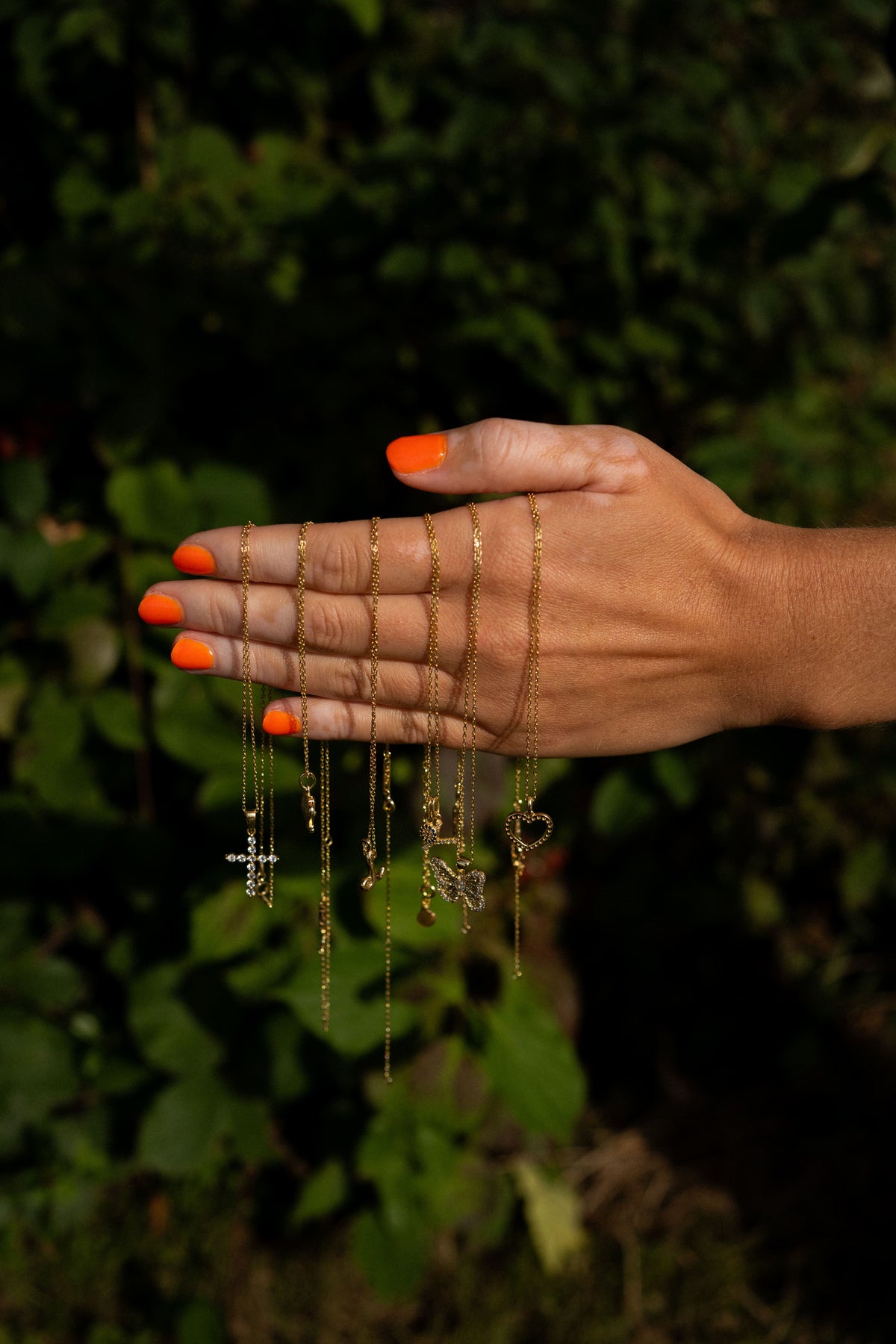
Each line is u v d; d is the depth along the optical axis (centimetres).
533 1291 206
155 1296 201
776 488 228
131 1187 219
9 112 178
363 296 184
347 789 170
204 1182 217
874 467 250
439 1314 202
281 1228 213
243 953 167
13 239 185
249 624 99
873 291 201
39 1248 208
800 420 225
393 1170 175
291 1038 181
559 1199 216
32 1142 206
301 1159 211
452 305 181
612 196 182
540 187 182
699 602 97
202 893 164
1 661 177
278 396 182
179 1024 181
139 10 162
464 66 171
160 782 199
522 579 94
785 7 195
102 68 173
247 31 181
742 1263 212
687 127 174
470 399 191
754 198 186
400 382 190
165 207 169
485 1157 210
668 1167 232
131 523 162
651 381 205
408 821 181
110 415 162
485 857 184
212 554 96
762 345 213
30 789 180
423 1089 174
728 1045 261
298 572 96
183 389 181
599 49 179
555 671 99
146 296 159
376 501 194
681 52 185
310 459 184
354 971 148
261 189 180
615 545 94
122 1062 199
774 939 276
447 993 168
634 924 264
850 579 96
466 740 106
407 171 174
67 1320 197
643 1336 200
